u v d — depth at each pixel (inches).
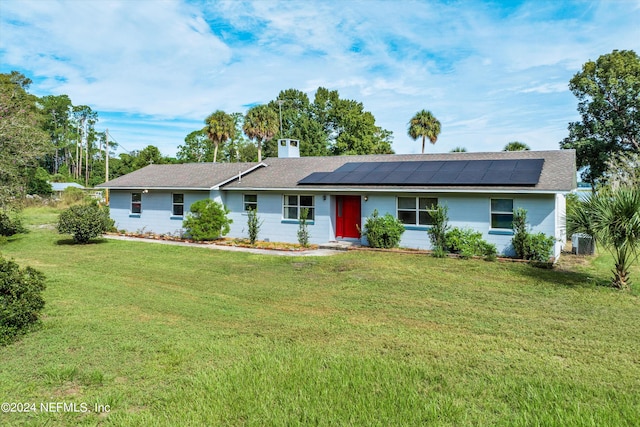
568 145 1141.7
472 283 414.6
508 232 559.5
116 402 177.2
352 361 218.5
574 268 499.8
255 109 1680.6
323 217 695.1
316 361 219.5
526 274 455.5
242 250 657.0
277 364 215.2
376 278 437.4
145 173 943.0
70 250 647.1
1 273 255.6
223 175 810.8
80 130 3171.8
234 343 247.0
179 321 291.7
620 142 1101.7
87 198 1481.3
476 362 219.0
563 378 199.3
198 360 221.6
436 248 585.9
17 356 226.8
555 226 533.6
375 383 193.6
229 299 356.8
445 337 259.0
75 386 192.9
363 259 553.6
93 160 3243.1
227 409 171.6
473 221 583.2
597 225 388.8
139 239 792.3
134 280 434.3
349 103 2192.4
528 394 182.1
